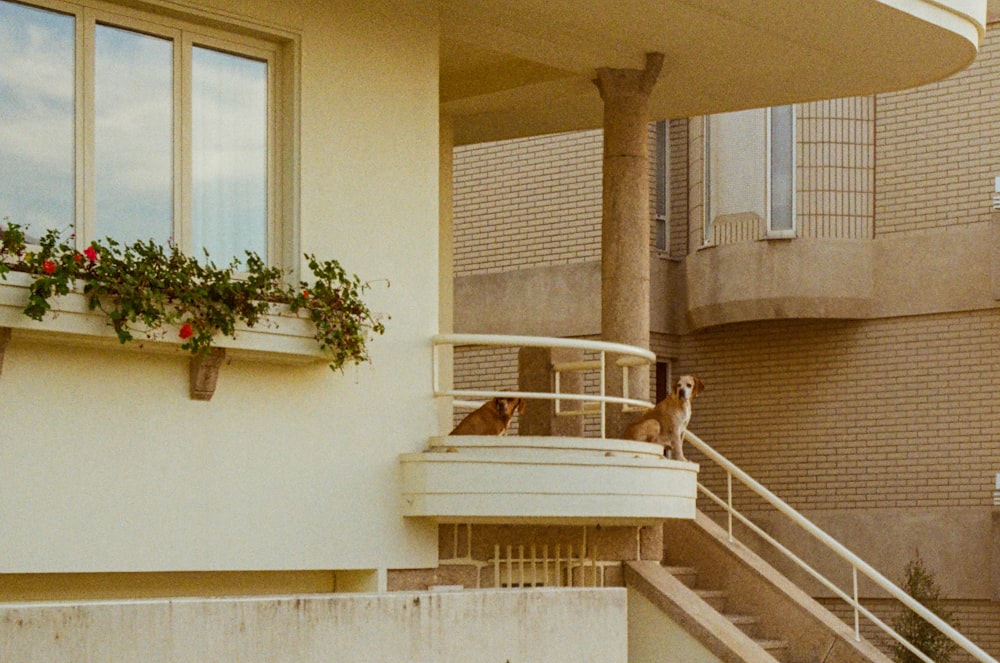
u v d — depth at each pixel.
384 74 10.41
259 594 9.84
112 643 6.69
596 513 10.29
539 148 18.98
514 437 10.15
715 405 18.59
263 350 9.27
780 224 17.33
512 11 11.14
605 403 11.88
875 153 17.50
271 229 9.88
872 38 11.80
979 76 16.92
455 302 19.47
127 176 9.21
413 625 7.96
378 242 10.25
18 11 8.82
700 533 12.72
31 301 8.09
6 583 8.70
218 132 9.68
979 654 11.34
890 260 17.30
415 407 10.31
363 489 9.98
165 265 8.85
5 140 8.68
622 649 9.18
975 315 16.77
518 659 8.52
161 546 9.01
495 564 10.69
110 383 8.89
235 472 9.38
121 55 9.25
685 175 18.70
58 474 8.62
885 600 17.05
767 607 12.31
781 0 10.91
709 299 17.81
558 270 18.61
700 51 12.27
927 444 17.00
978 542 16.52
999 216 16.61
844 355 17.64
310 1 9.99
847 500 17.48
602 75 12.38
